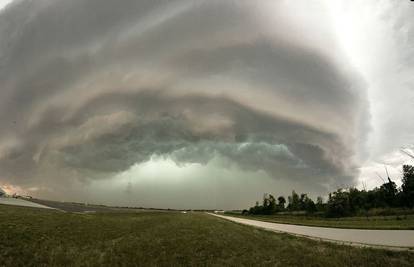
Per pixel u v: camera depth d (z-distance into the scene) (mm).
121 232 38344
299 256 29547
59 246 26828
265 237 46250
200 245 34156
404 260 26391
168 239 36281
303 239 42688
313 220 108625
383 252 29000
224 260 27547
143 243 32188
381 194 126312
